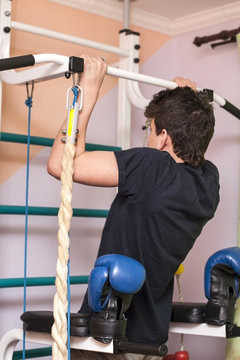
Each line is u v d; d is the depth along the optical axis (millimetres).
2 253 2691
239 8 3021
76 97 1606
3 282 2350
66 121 1635
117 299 1556
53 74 1793
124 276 1457
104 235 1688
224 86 3113
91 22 3045
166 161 1622
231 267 1794
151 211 1587
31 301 2779
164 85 2006
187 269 3191
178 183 1612
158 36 3336
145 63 3264
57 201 2869
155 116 1751
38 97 2809
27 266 2764
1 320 2684
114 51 2770
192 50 3285
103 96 3078
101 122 3062
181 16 3268
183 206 1624
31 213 2459
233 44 3078
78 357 1746
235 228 2994
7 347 2047
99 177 1593
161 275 1668
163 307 1750
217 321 1771
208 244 3105
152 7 3139
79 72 1627
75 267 2922
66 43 2924
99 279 1481
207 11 3146
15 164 2734
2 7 2428
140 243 1611
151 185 1598
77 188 2959
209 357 3051
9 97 2703
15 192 2729
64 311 1507
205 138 1729
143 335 1670
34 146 2801
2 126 2672
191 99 1715
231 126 3057
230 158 3049
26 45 2771
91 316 1608
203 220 1740
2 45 2430
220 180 3086
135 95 2812
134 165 1598
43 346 2807
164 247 1637
